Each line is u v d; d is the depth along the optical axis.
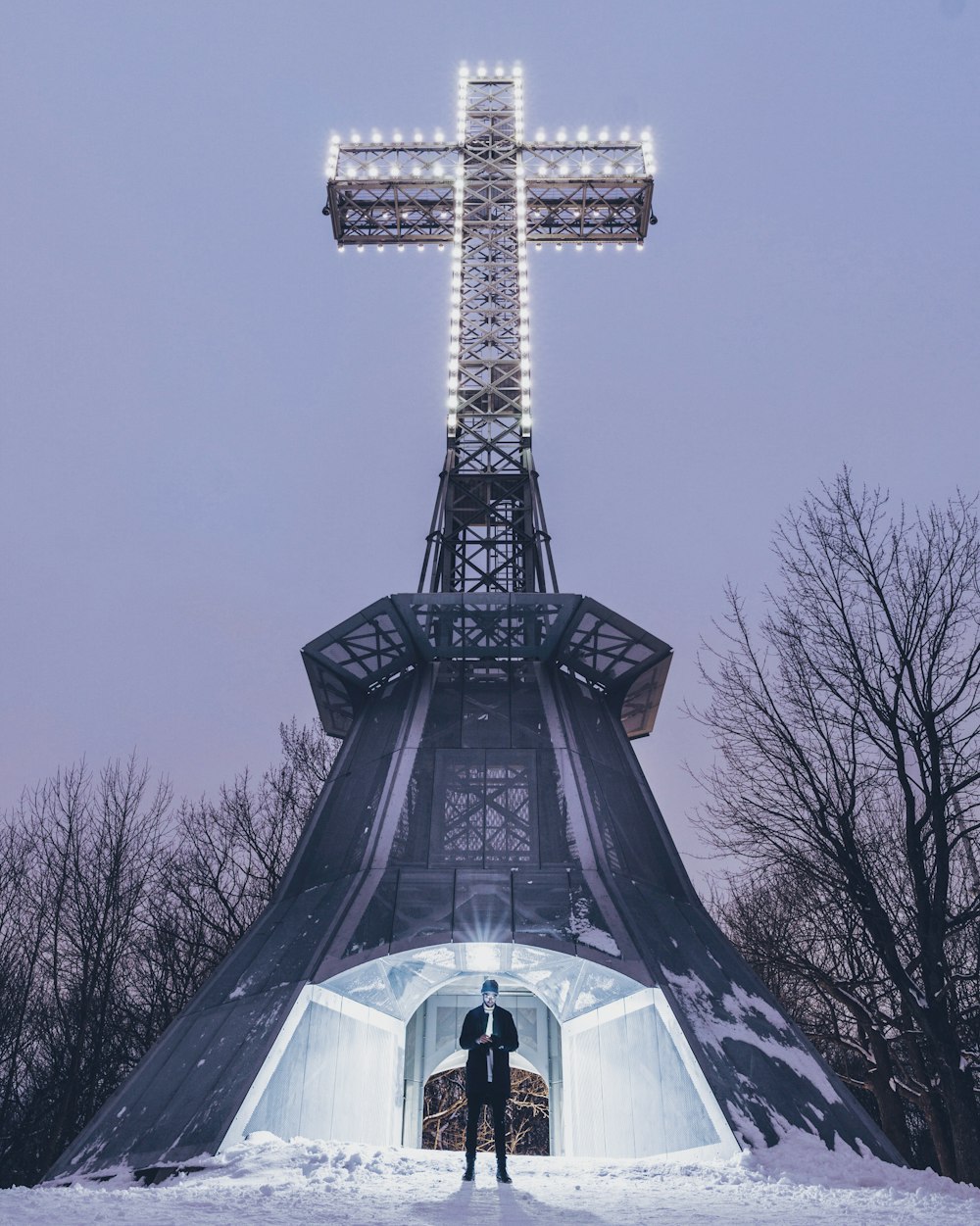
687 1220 10.16
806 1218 10.62
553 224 49.50
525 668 32.47
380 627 32.00
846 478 29.03
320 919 23.59
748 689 28.00
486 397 41.44
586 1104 24.17
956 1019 24.58
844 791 26.62
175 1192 13.24
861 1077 34.22
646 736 36.75
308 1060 20.62
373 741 30.41
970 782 23.25
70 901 38.91
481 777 27.75
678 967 22.48
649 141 48.94
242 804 44.75
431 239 49.25
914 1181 16.39
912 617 26.31
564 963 23.27
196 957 39.91
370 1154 15.89
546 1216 10.27
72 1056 34.84
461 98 50.56
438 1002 30.50
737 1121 18.30
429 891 23.92
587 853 25.34
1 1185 35.28
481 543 37.78
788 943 30.11
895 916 26.66
